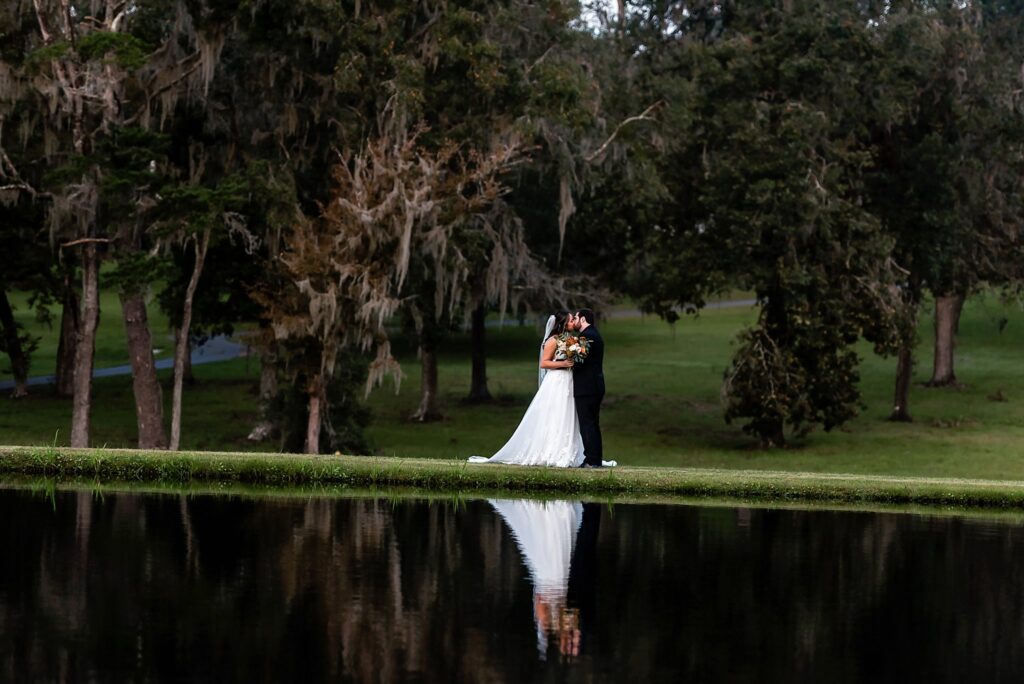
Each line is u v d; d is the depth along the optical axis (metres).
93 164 26.44
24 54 27.73
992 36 38.50
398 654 7.48
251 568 9.83
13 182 29.25
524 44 31.44
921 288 38.53
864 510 14.68
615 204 34.62
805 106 32.97
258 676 6.98
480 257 30.59
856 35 32.91
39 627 7.89
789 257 33.25
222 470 15.77
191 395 43.28
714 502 15.00
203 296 32.59
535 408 16.52
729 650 7.80
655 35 39.50
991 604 9.26
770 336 35.09
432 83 29.30
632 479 15.70
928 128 35.84
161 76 28.11
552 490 15.58
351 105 29.56
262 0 26.55
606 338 58.66
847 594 9.52
